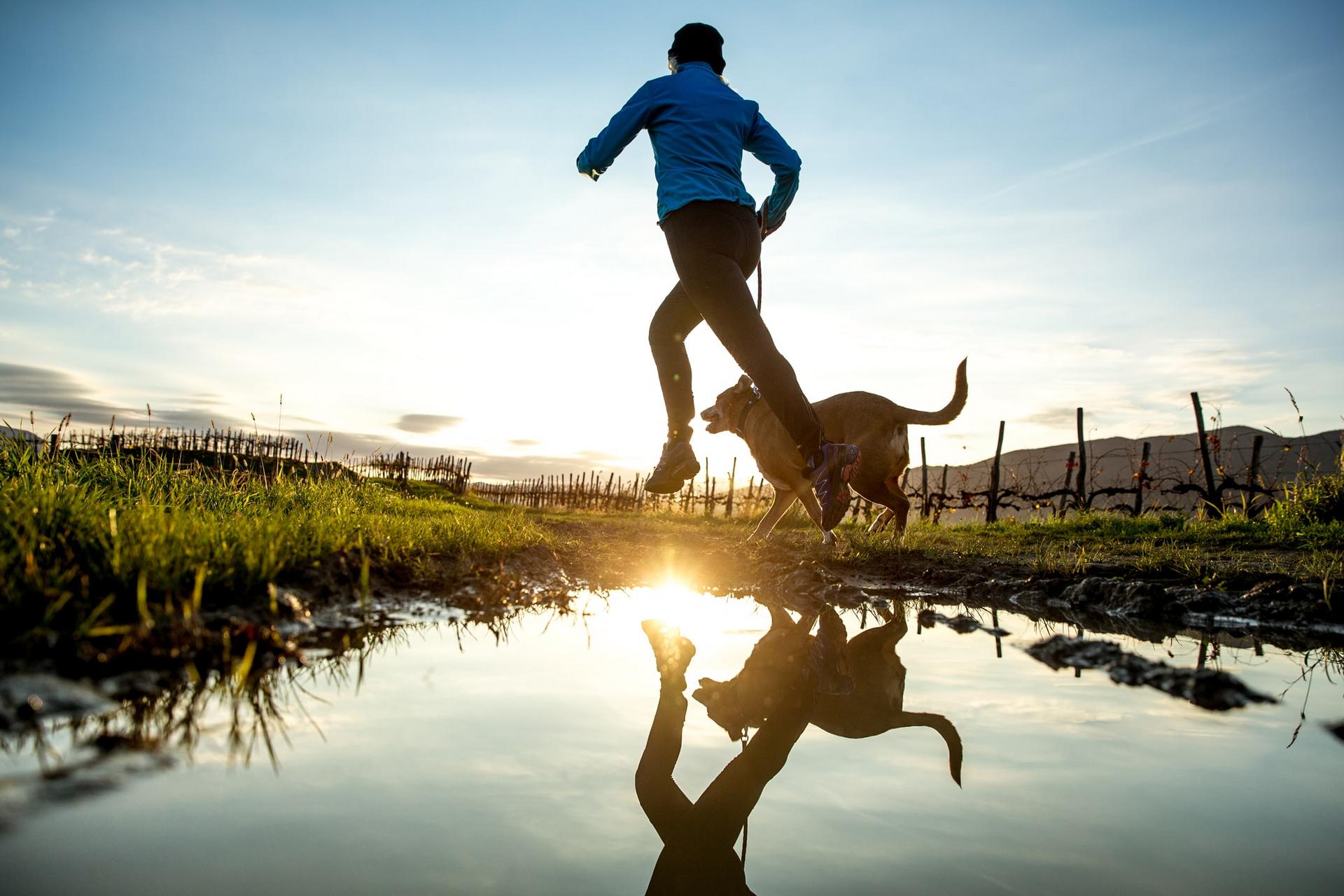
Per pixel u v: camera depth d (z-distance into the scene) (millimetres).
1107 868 1037
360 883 938
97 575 2131
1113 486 12930
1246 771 1414
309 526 3615
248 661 1952
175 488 4633
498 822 1141
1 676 1630
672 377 3148
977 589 4344
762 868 1032
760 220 3406
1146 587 3611
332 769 1325
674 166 2871
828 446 3266
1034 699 1953
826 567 5094
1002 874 1019
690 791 1312
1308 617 3268
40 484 3246
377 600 3064
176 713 1596
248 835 1061
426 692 1872
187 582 2314
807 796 1297
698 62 3156
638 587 4359
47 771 1259
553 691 1941
